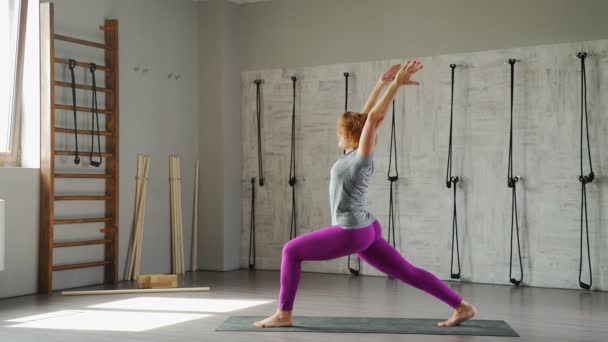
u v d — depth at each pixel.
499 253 7.32
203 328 4.93
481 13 7.43
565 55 7.04
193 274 8.10
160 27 8.11
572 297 6.44
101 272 7.32
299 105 8.39
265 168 8.57
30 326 5.04
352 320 5.20
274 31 8.56
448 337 4.61
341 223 4.67
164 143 8.16
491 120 7.36
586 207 6.94
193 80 8.61
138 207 7.75
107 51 7.35
